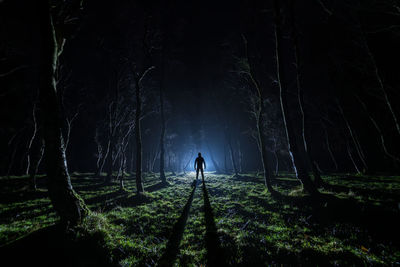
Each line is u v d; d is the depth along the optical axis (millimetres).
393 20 16125
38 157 17453
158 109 36000
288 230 6730
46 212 9672
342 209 8641
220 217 8641
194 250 5344
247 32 22234
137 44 24641
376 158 35188
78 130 42938
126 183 24422
